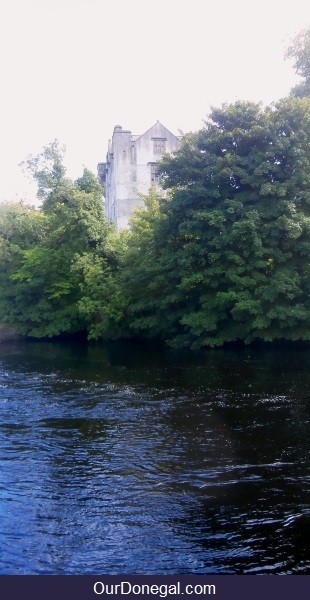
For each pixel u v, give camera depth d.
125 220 53.28
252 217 23.06
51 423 12.65
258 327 23.86
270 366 20.25
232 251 23.86
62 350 30.11
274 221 23.45
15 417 13.27
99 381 18.39
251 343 27.28
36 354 28.14
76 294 37.84
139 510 7.80
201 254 24.45
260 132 24.11
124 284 30.06
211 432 11.55
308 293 24.23
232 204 23.73
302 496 8.14
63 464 9.78
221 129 25.91
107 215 67.56
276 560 6.44
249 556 6.53
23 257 39.06
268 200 24.08
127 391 16.34
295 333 24.72
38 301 38.53
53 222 36.56
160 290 29.17
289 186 23.50
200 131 26.17
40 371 21.23
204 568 6.31
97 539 6.99
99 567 6.37
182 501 8.08
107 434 11.64
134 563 6.44
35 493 8.47
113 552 6.67
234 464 9.57
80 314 36.25
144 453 10.30
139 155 53.75
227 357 23.33
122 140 53.66
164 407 13.97
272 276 24.02
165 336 30.30
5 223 40.84
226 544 6.80
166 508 7.85
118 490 8.55
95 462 9.86
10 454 10.40
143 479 8.98
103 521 7.48
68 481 8.95
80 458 10.10
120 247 34.06
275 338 26.83
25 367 22.59
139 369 21.00
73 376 19.72
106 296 32.84
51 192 40.06
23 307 38.84
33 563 6.46
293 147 23.33
